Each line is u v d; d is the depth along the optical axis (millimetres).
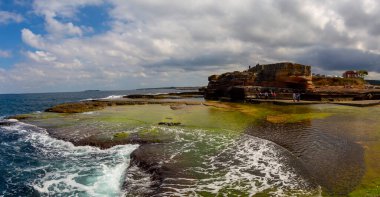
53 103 77750
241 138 19844
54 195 12508
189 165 14508
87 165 15953
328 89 57219
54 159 17391
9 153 19141
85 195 12289
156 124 25797
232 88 53594
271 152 16375
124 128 24234
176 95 86000
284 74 51750
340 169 12922
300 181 12062
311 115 29484
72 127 25984
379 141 17562
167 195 11195
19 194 12836
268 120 27203
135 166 15180
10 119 33000
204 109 38844
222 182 12320
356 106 38031
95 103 46219
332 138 18812
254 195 10922
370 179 11500
